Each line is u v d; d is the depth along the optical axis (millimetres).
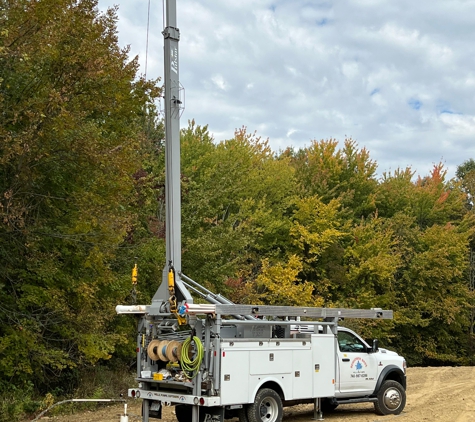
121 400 14852
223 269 21766
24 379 14734
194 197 22406
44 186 14000
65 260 15227
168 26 10883
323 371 11320
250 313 10000
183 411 11141
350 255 34312
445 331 38875
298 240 31844
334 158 41719
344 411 13703
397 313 35688
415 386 19062
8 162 12172
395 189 44844
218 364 9453
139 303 18781
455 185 50688
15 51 11734
